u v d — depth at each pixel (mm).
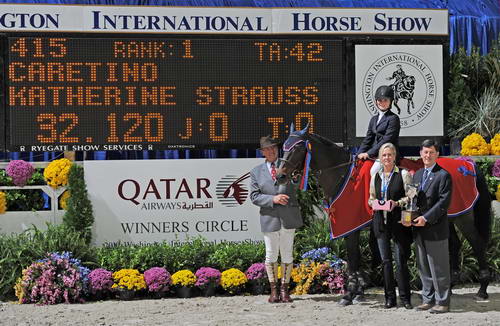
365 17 12312
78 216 11344
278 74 11984
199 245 11359
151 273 10625
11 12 11547
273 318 8836
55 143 11547
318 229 11570
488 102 13148
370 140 10211
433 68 12516
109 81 11672
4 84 11500
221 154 13164
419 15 12484
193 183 11797
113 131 11656
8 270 10664
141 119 11711
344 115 12188
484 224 10070
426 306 9289
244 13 11969
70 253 10688
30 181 11930
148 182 11695
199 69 11844
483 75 13750
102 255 11062
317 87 12070
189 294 10688
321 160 9719
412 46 12438
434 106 12508
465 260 11570
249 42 11945
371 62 12312
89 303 10250
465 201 9883
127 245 11594
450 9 14461
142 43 11750
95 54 11656
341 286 10719
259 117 11930
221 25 11906
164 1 13562
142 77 11727
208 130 11836
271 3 13812
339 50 12156
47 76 11570
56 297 10195
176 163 11766
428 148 9125
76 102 11602
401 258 9375
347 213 9648
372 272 11352
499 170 12242
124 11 11734
